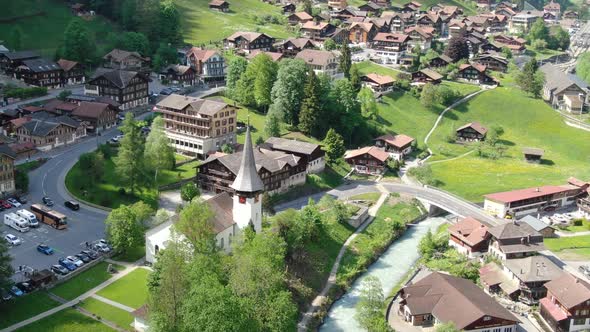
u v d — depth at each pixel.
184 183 180.12
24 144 188.50
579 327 122.00
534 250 145.12
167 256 106.94
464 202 187.88
